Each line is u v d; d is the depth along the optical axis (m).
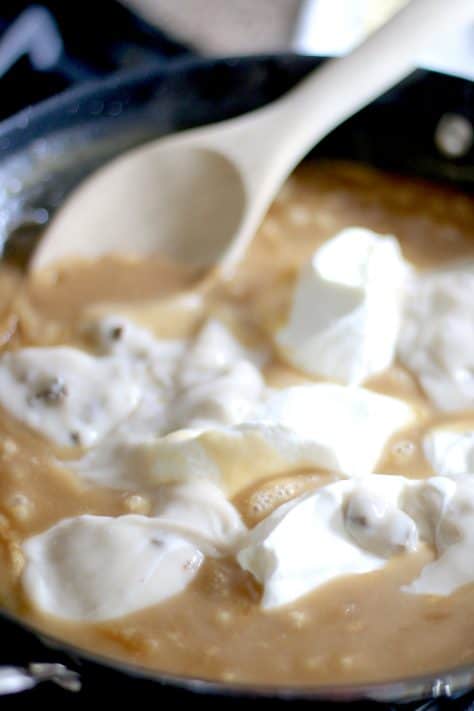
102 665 0.45
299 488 0.52
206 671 0.49
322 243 0.61
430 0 0.58
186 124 0.61
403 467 0.53
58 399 0.54
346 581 0.50
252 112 0.61
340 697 0.44
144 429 0.54
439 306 0.57
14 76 0.64
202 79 0.60
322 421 0.54
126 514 0.52
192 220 0.59
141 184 0.58
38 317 0.58
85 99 0.59
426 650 0.49
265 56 0.60
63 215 0.58
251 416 0.54
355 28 0.68
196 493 0.52
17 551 0.51
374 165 0.63
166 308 0.58
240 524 0.51
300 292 0.56
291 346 0.56
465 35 0.67
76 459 0.54
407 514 0.51
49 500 0.53
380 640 0.49
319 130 0.58
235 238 0.58
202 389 0.55
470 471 0.53
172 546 0.51
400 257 0.59
